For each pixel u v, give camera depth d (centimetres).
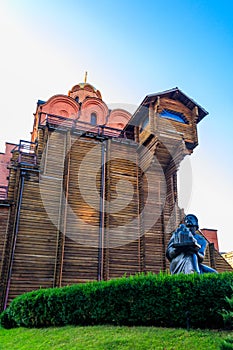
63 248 1454
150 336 598
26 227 1441
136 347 565
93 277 1466
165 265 1625
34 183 1538
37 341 677
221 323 607
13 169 1538
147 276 710
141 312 663
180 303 633
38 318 786
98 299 717
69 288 782
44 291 825
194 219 883
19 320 831
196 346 543
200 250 830
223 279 628
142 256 1606
